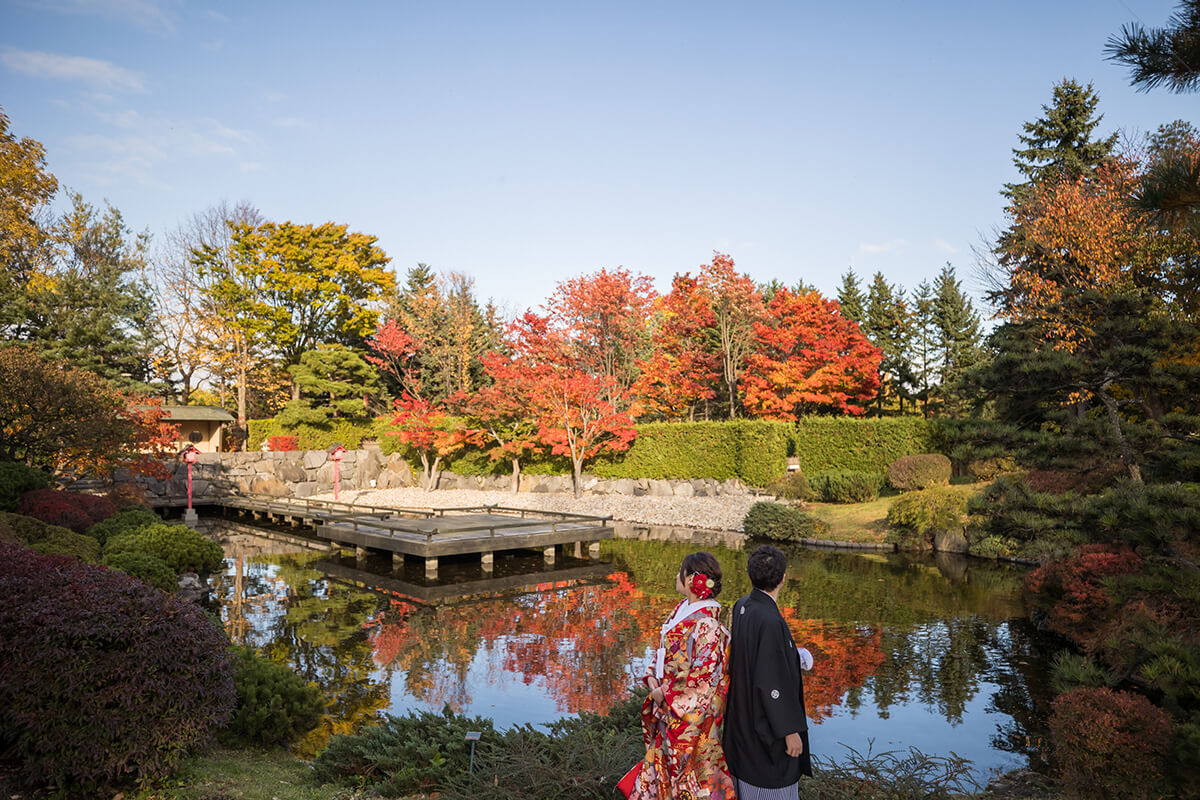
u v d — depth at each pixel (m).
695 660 3.38
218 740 6.38
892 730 7.50
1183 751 5.27
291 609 13.53
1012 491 9.88
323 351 38.44
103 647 4.83
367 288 43.34
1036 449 10.06
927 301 43.72
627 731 5.78
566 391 29.17
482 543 17.66
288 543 22.11
